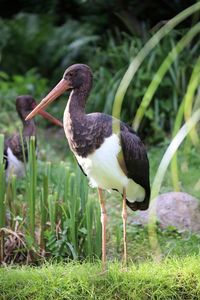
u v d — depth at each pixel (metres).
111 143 6.40
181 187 9.53
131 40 13.30
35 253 6.99
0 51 17.14
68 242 7.01
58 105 14.23
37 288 6.05
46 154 11.63
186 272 6.07
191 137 4.09
